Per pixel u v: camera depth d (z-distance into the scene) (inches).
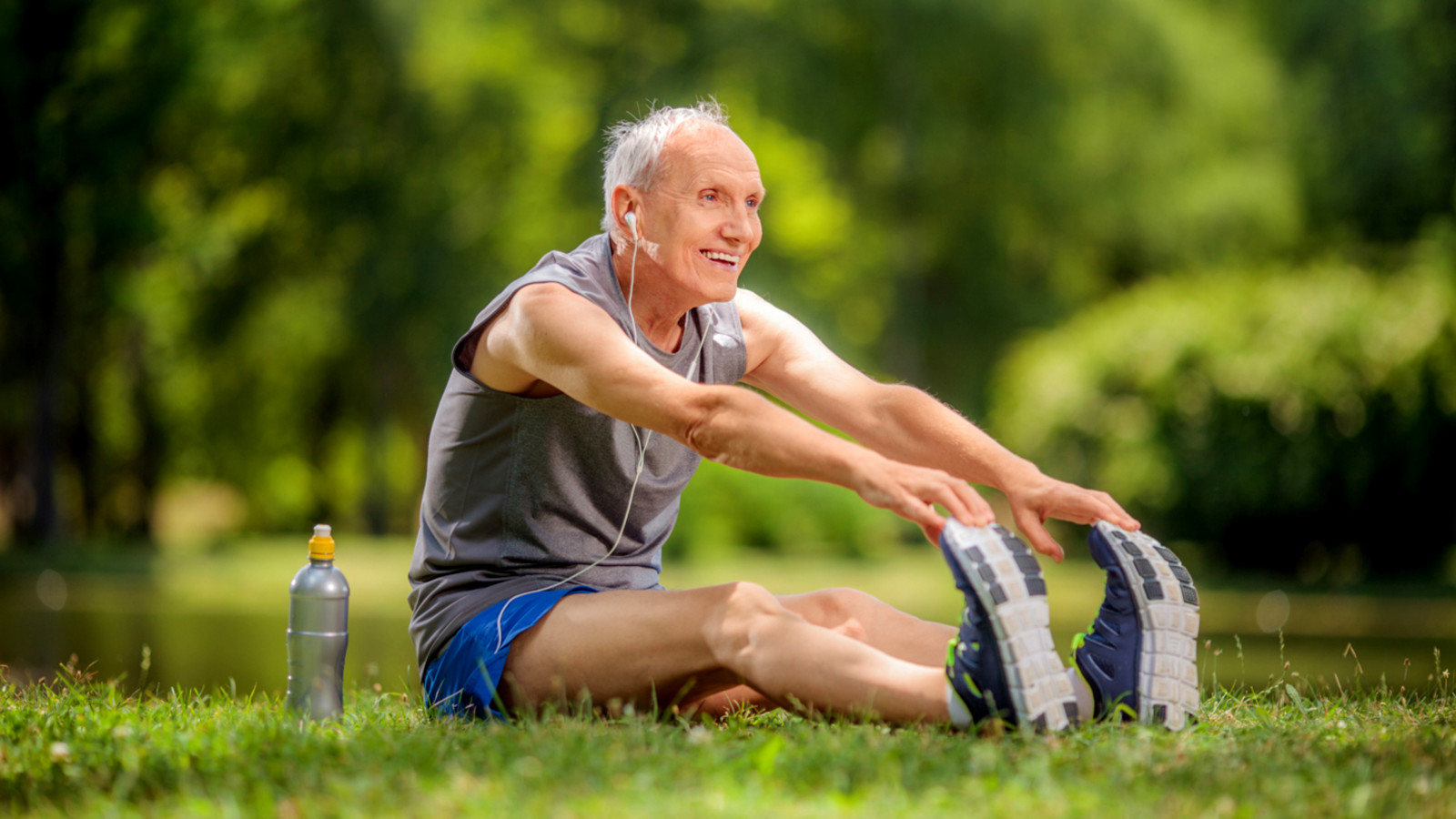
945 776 110.2
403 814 100.0
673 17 1190.3
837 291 1255.5
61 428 1115.9
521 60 1198.3
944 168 1188.5
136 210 984.3
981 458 158.2
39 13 932.0
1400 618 535.8
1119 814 100.0
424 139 1175.6
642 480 157.4
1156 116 1190.3
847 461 132.6
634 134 159.2
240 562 871.1
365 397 1352.1
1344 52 1017.5
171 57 963.3
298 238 1201.4
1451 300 697.6
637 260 158.2
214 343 1206.3
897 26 1144.2
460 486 156.8
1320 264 981.2
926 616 478.6
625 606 144.9
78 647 388.8
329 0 1127.6
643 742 124.0
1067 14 1144.8
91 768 120.7
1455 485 689.6
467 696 150.4
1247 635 455.8
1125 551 137.6
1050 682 127.3
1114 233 1248.2
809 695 134.8
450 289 1179.9
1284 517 712.4
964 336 1269.7
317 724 143.5
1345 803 105.3
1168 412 725.3
